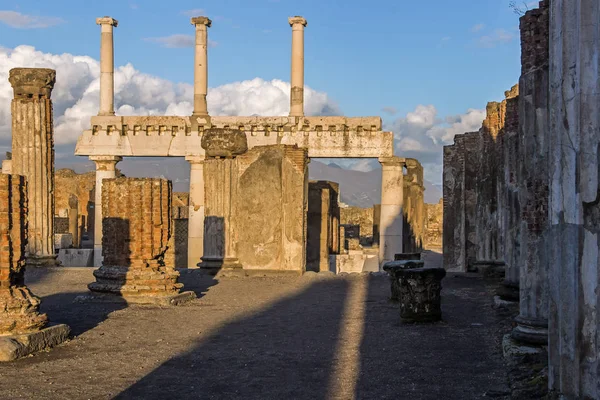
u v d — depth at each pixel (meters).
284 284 17.70
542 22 8.59
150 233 13.93
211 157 20.19
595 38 5.22
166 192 14.19
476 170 25.28
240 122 31.22
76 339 9.84
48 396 6.89
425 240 50.19
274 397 6.93
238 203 20.39
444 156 26.50
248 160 20.42
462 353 8.85
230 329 10.84
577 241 5.31
